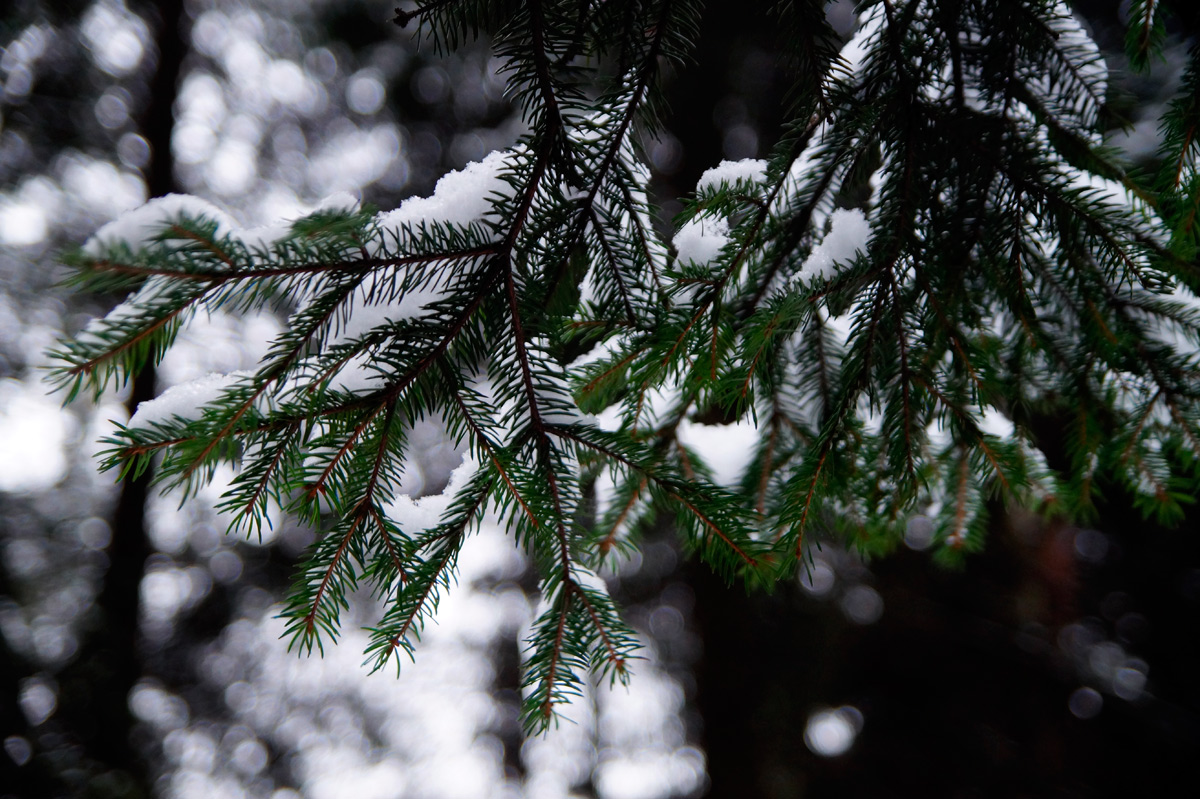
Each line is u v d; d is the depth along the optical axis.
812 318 1.01
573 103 0.85
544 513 0.86
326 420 0.83
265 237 0.80
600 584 0.89
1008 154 0.87
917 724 3.19
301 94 3.31
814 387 1.03
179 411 0.82
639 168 0.87
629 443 0.87
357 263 0.81
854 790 3.04
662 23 0.85
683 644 3.22
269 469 0.83
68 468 3.39
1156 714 3.04
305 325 0.82
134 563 3.22
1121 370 0.96
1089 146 0.87
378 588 0.86
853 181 0.91
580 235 0.86
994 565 3.15
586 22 0.85
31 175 3.03
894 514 0.98
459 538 0.86
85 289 0.77
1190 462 0.98
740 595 2.75
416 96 2.91
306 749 3.54
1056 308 0.96
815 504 0.88
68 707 2.73
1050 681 3.15
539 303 0.85
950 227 0.88
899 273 0.87
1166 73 1.06
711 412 1.18
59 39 2.79
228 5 3.26
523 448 0.87
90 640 2.94
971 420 0.93
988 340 0.97
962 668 3.19
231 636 3.38
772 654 2.88
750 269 0.92
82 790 2.54
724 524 0.88
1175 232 0.85
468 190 0.86
